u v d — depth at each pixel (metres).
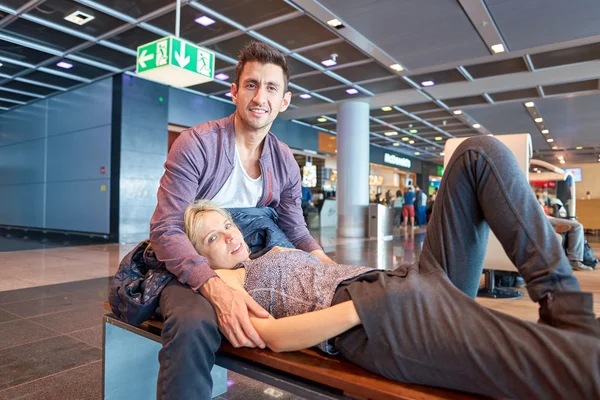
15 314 3.31
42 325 3.02
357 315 1.04
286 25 6.16
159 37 6.76
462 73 8.19
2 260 6.19
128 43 7.05
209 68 5.72
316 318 1.08
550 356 0.82
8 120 12.69
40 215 11.53
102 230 9.54
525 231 1.01
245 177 1.68
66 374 2.16
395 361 0.98
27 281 4.64
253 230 1.65
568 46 6.73
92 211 9.80
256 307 1.22
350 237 10.96
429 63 7.66
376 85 9.20
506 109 11.13
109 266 5.70
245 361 1.25
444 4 5.42
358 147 10.88
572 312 0.88
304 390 1.08
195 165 1.54
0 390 1.97
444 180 1.17
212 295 1.26
